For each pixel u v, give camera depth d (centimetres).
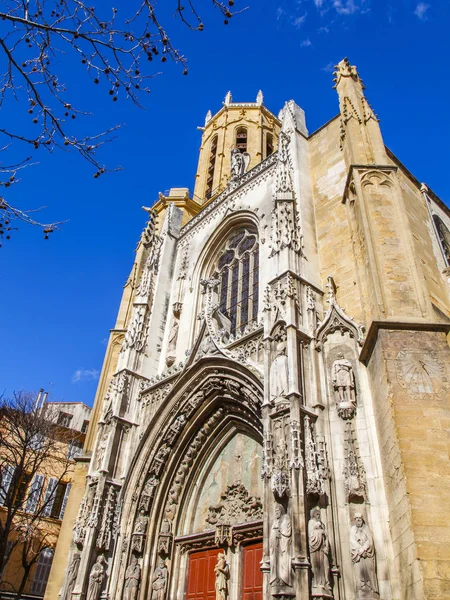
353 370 1692
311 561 1337
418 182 2544
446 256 2367
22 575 3800
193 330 2695
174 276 3075
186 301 2861
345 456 1525
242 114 5019
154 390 2452
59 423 4431
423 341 1434
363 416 1581
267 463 1541
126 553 2017
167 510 2147
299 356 1728
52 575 2514
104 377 3225
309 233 2228
